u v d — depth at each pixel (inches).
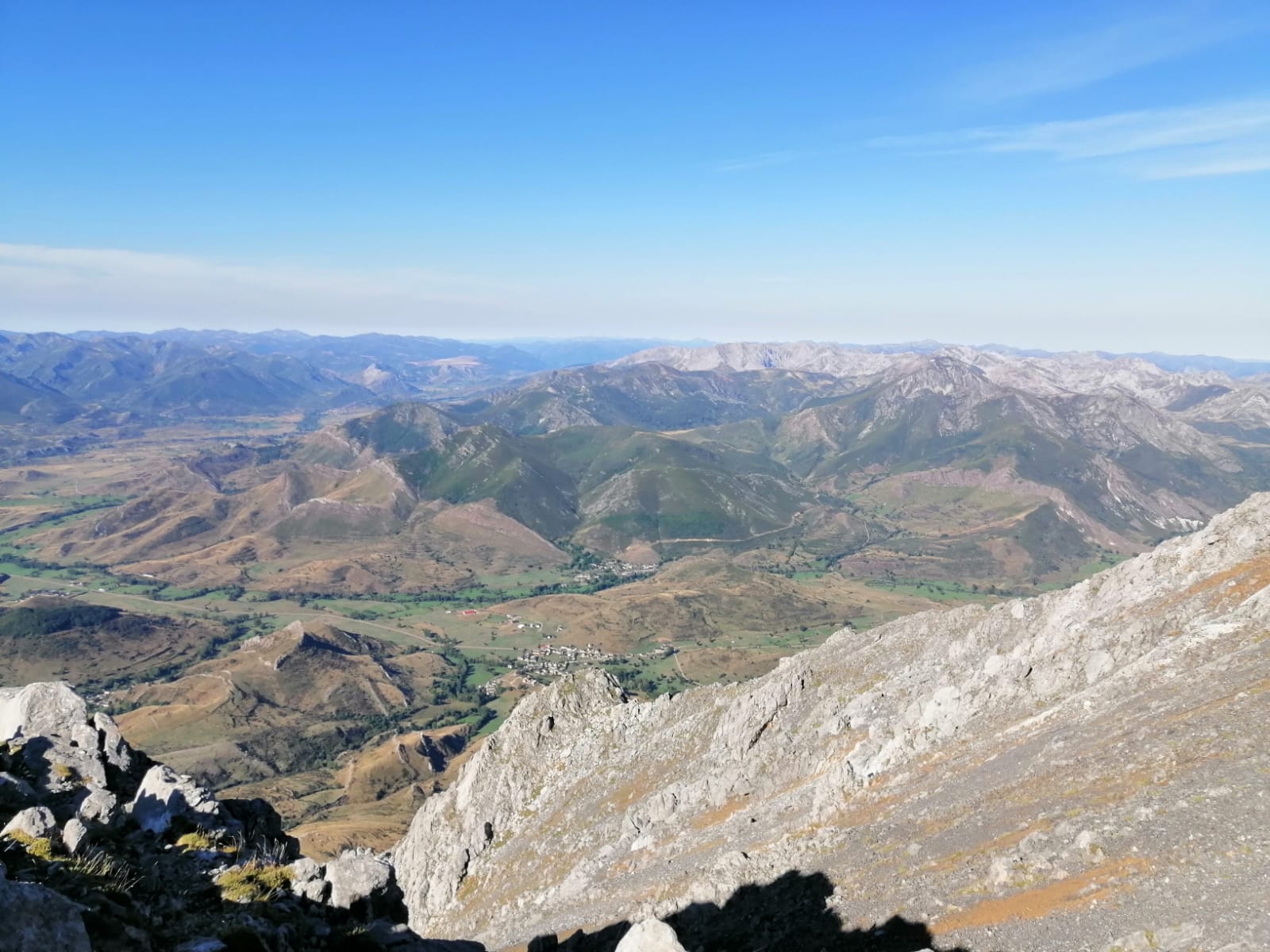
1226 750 2349.9
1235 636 3051.2
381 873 1740.9
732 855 3280.0
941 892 2390.5
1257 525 3818.9
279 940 1330.0
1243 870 1884.8
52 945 943.0
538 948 3548.2
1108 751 2682.1
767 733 4766.2
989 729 3563.0
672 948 1365.7
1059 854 2273.6
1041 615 4311.0
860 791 3543.3
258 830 2036.2
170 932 1261.1
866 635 5413.4
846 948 2358.5
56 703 2060.8
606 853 4411.9
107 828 1617.9
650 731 5556.1
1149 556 4131.4
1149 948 1802.4
